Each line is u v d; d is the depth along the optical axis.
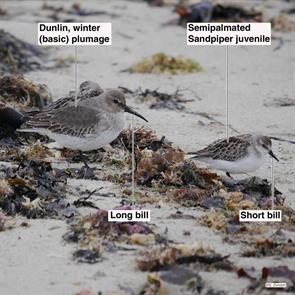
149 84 19.75
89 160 14.64
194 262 10.47
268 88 19.56
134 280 10.10
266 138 13.91
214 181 13.47
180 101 18.52
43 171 13.21
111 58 21.70
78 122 14.23
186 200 12.73
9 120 15.21
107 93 14.48
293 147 15.81
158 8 26.83
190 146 15.48
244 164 13.89
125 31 24.06
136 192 13.02
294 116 17.62
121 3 27.00
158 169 13.62
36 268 10.45
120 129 14.61
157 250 10.68
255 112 17.86
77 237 11.20
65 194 12.88
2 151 14.68
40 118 14.50
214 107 18.17
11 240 11.21
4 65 20.45
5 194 12.23
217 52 22.55
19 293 9.87
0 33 21.31
